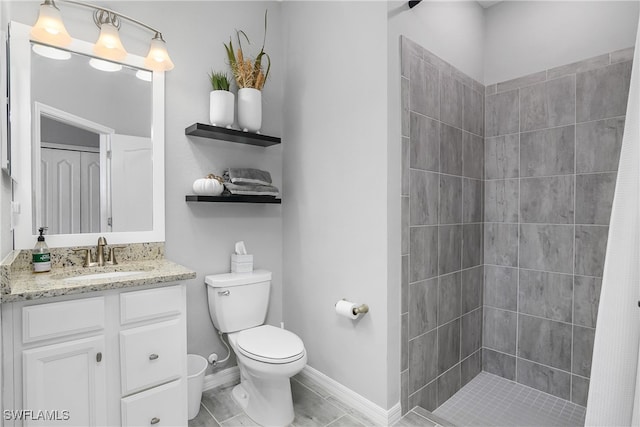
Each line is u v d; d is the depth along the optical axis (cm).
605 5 209
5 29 139
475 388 242
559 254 228
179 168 212
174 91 211
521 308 246
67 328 136
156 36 192
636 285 123
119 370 149
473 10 250
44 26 158
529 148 240
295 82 247
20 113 163
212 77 218
